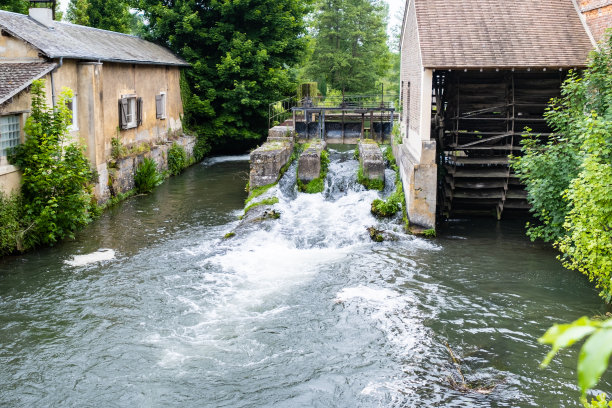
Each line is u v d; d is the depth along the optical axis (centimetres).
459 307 1080
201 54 2953
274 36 2956
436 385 812
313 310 1066
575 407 755
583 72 1433
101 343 933
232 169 2625
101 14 3619
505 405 761
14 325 988
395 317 1034
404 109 2116
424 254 1396
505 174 1658
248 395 791
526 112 1727
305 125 2747
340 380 827
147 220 1681
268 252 1386
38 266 1269
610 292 991
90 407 762
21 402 770
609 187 927
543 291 1161
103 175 1798
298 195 1839
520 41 1595
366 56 4419
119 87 2017
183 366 866
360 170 1925
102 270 1254
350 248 1449
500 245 1473
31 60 1520
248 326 999
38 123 1364
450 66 1502
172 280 1204
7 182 1312
